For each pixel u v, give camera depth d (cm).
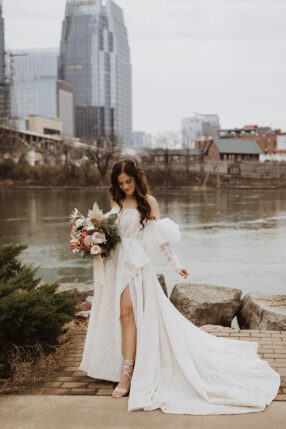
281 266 1160
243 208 3356
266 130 13362
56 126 14738
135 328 288
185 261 1244
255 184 8012
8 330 315
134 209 296
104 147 8131
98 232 284
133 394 265
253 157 9600
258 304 545
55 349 339
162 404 260
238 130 13588
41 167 7762
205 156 9675
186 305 586
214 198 4725
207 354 293
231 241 1641
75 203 3859
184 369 272
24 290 372
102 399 273
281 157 9281
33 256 1329
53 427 241
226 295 596
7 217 2642
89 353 307
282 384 292
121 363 290
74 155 7894
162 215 2777
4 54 18025
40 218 2575
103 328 295
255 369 297
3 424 245
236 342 330
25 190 6588
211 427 239
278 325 494
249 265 1177
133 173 289
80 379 305
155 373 276
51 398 275
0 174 7519
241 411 254
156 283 293
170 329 282
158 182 7931
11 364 307
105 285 296
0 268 506
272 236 1783
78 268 1150
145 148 8981
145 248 301
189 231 1959
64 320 344
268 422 244
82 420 248
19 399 275
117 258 295
